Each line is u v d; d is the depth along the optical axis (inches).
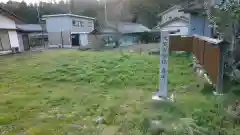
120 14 1286.9
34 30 908.6
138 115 127.2
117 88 195.5
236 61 149.1
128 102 153.6
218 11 174.6
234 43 147.7
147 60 358.3
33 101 164.9
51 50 640.4
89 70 282.4
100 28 830.5
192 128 98.0
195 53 249.1
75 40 804.6
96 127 116.1
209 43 169.8
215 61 152.9
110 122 121.0
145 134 99.0
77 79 234.5
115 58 389.4
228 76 150.6
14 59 429.7
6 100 167.5
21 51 611.8
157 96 155.0
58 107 150.7
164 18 963.3
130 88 193.0
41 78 245.8
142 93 175.3
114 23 974.4
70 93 183.8
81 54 483.8
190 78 218.5
